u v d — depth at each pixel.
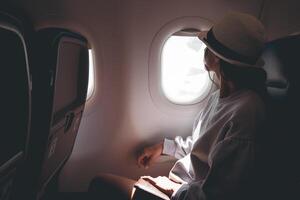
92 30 1.75
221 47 1.27
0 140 0.94
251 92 1.32
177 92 1.98
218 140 1.27
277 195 1.22
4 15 0.74
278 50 1.36
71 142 1.68
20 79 0.89
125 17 1.78
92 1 1.72
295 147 1.19
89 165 2.07
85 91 1.65
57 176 1.72
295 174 1.18
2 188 0.88
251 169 1.19
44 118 1.05
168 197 1.50
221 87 1.40
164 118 2.03
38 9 1.64
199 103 2.01
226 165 1.20
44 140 1.07
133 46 1.84
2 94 0.91
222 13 1.89
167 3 1.81
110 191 1.62
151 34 1.83
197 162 1.43
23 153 0.98
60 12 1.68
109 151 2.06
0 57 0.87
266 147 1.23
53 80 1.05
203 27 1.87
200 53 1.91
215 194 1.20
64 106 1.39
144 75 1.90
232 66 1.29
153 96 1.95
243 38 1.25
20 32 0.82
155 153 1.96
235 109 1.27
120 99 1.93
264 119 1.26
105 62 1.83
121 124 1.99
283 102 1.26
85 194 2.10
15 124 0.94
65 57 1.33
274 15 1.99
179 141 1.88
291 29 2.03
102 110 1.94
